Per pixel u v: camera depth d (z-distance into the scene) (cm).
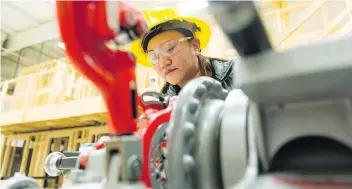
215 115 42
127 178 28
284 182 26
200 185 38
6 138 378
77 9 28
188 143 39
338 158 28
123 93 31
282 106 28
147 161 46
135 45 129
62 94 290
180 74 112
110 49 31
